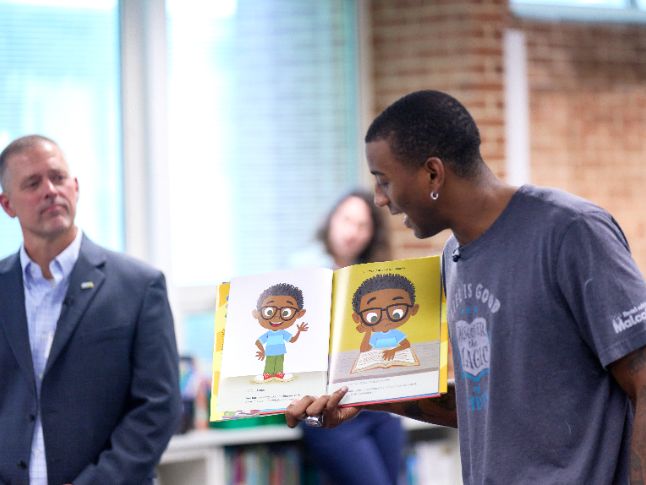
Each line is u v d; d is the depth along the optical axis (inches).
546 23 283.4
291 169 252.1
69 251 143.2
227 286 112.6
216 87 245.0
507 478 92.2
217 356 109.4
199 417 206.4
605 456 90.0
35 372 140.0
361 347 104.9
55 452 137.3
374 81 260.2
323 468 183.9
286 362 106.3
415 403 110.7
